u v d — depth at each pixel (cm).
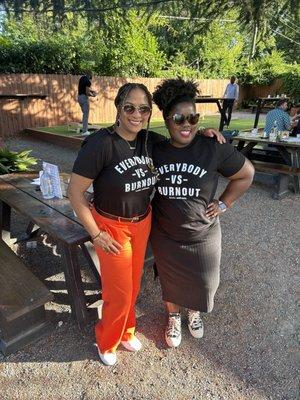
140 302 273
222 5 448
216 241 209
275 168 538
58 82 1227
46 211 264
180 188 189
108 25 578
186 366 214
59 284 290
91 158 164
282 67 2066
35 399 192
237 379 204
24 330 224
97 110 1373
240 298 279
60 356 219
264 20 438
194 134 188
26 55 1213
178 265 210
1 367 211
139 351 225
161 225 205
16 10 552
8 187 324
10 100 1111
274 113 645
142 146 179
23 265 249
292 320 254
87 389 198
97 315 248
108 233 182
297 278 308
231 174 199
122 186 172
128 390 197
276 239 386
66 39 1280
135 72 1575
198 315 241
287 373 209
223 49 2022
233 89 1388
